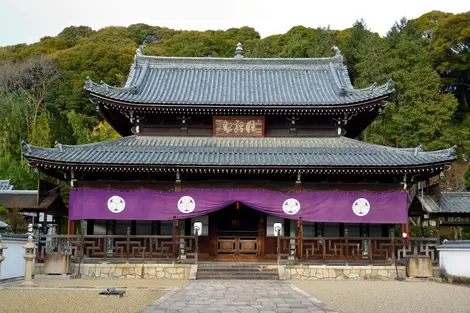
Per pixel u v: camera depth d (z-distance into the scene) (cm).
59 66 9538
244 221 3269
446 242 2798
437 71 7869
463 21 7831
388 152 3133
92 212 2978
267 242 3197
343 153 3114
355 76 7738
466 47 8019
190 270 2753
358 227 3194
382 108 3303
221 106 3225
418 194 3203
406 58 6731
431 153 2984
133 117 3347
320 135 3425
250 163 2880
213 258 3145
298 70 4006
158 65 4009
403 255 2897
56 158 2883
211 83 3788
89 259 2833
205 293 1961
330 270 2819
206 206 2998
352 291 2145
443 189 5712
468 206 3014
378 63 6500
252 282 2492
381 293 2070
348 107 3225
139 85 3525
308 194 3023
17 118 6838
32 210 3281
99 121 8325
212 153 3092
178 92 3566
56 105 8762
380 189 3047
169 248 3078
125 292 2011
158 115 3400
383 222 2991
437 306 1673
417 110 6003
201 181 3053
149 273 2780
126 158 2953
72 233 2975
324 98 3453
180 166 2867
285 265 2798
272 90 3662
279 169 2905
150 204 2997
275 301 1716
